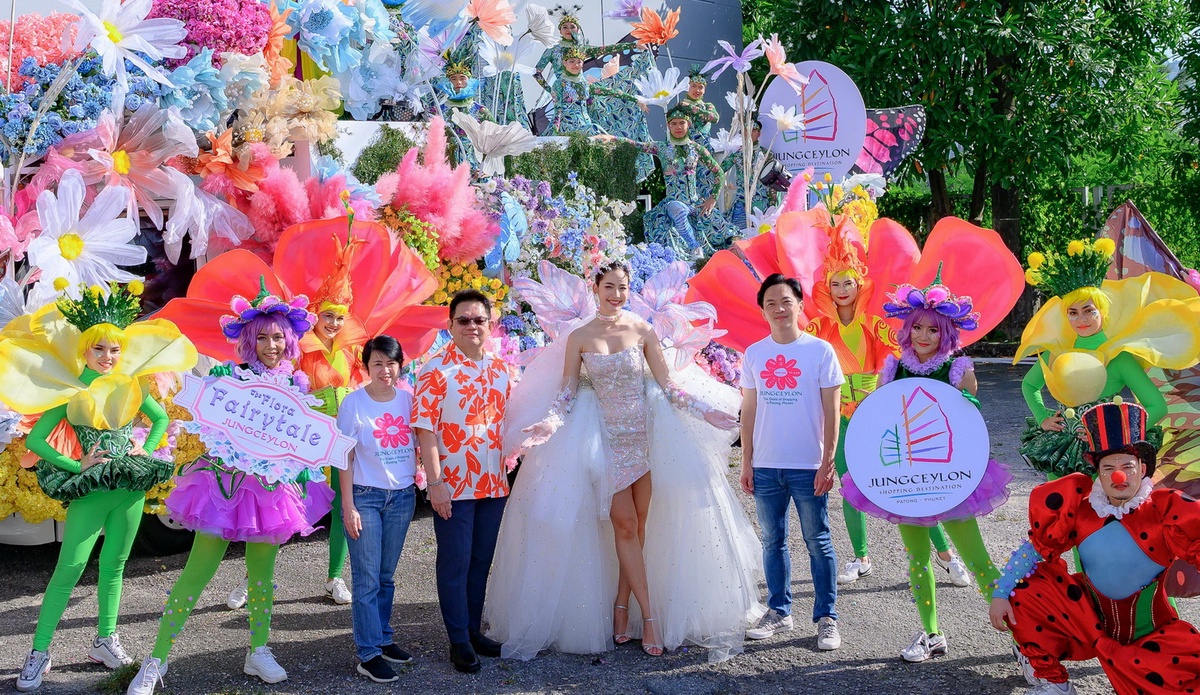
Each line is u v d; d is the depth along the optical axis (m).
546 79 10.07
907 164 14.52
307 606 5.42
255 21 6.68
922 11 14.09
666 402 4.88
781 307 4.70
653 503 4.82
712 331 5.25
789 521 6.79
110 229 5.94
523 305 7.96
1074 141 14.23
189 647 4.84
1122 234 5.80
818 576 4.70
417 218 7.00
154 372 4.52
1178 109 16.16
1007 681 4.26
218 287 5.64
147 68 6.03
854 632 4.87
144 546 6.29
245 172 6.55
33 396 4.35
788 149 10.63
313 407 4.48
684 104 10.02
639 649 4.78
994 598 4.03
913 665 4.46
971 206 15.60
